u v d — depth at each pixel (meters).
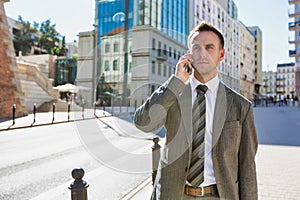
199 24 1.55
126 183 4.36
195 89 1.47
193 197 1.43
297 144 7.93
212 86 1.47
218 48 1.49
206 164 1.44
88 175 4.78
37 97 23.98
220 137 1.41
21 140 8.57
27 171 4.97
